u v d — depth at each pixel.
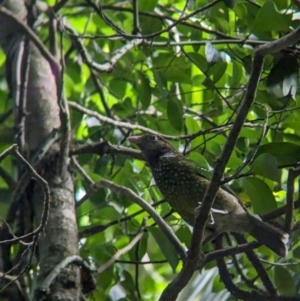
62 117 8.82
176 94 10.33
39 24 11.27
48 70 10.41
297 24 8.89
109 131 11.32
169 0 12.16
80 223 11.55
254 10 9.65
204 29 9.81
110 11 12.84
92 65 10.26
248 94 6.39
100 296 9.99
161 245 8.60
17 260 8.83
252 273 10.38
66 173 8.97
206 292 10.47
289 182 7.44
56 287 7.66
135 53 11.16
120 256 10.37
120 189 8.48
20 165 9.29
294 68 8.19
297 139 9.09
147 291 13.03
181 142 10.92
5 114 11.26
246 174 7.66
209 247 9.55
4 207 10.21
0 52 14.20
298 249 9.27
